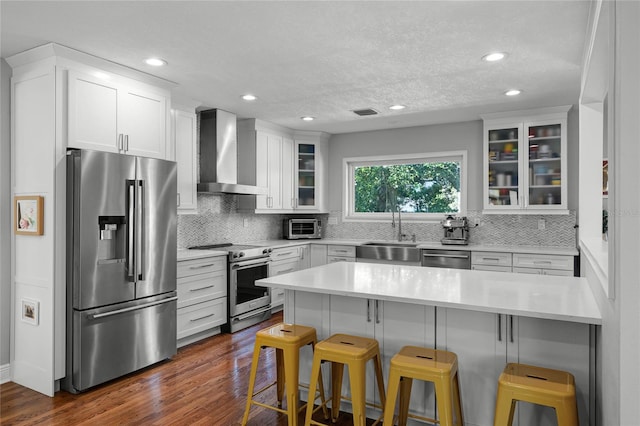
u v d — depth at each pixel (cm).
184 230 472
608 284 141
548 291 238
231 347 402
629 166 127
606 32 191
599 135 310
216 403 285
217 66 330
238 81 368
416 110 471
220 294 438
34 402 287
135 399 290
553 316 189
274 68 335
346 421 261
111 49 296
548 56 308
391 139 582
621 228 129
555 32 267
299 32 268
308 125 559
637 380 128
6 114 318
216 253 432
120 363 321
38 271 306
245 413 253
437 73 347
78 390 298
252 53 303
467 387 233
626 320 128
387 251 520
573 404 172
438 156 554
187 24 257
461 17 248
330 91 399
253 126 522
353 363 221
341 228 619
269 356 375
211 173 471
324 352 230
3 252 319
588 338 205
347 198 619
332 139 625
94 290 304
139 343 335
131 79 343
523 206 468
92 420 261
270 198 549
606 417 165
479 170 527
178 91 401
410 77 356
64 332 304
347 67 333
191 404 283
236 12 241
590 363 205
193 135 439
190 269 401
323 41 282
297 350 243
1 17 247
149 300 343
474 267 471
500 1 229
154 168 345
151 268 342
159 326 352
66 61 298
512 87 384
